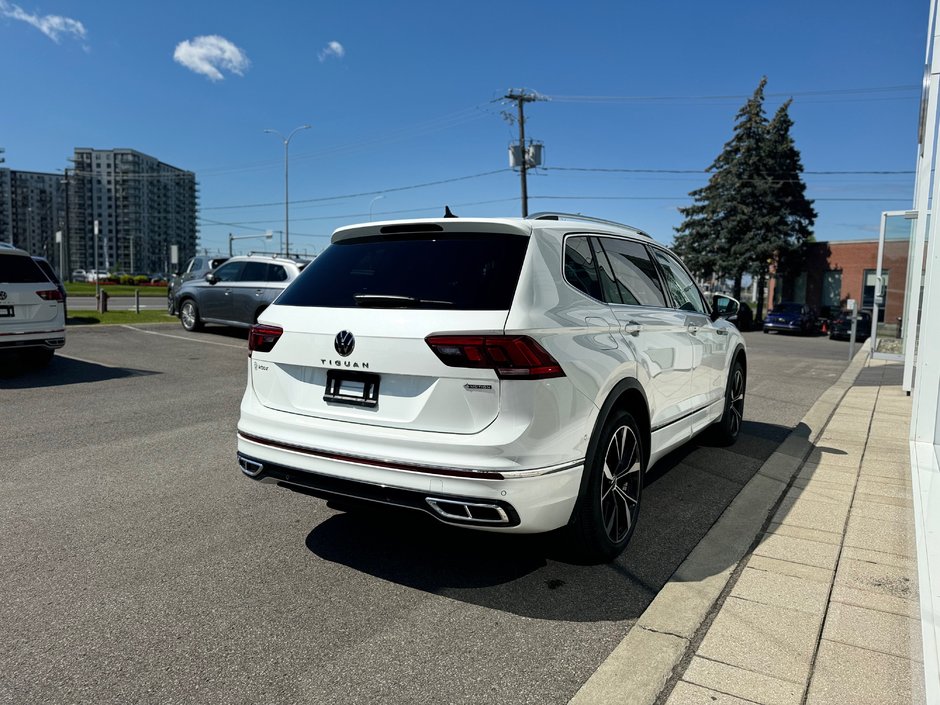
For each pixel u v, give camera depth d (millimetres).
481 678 2477
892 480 4918
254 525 3965
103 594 3086
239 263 14297
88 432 6188
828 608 2947
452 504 2781
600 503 3307
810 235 41156
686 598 3051
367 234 3555
